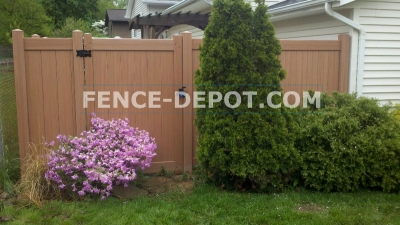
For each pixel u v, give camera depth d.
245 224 3.92
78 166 4.38
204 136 4.77
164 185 5.13
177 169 5.69
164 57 5.46
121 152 4.61
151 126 5.55
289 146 4.68
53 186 4.51
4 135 5.55
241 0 4.55
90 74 5.23
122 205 4.34
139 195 4.72
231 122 4.61
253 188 4.86
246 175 4.60
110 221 3.89
